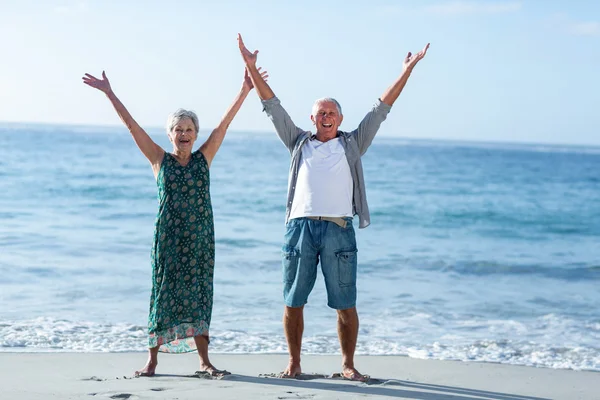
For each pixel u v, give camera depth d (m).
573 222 22.61
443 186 37.38
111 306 8.70
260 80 5.34
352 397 4.67
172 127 5.14
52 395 4.52
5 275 10.45
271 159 60.91
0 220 17.34
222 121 5.38
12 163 40.88
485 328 8.25
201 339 5.25
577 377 5.84
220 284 10.51
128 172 36.88
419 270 12.70
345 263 5.17
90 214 19.47
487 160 77.88
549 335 7.96
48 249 13.04
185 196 5.08
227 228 17.73
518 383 5.53
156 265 5.08
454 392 5.05
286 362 6.10
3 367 5.54
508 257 14.72
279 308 8.95
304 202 5.18
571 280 12.28
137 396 4.52
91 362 5.80
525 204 28.78
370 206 26.14
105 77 5.24
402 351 6.89
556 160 87.50
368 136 5.31
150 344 5.12
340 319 5.30
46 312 8.23
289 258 5.22
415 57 5.25
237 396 4.57
